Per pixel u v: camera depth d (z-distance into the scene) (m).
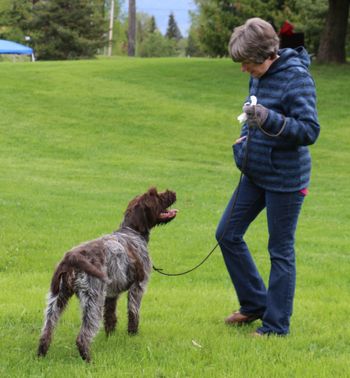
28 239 11.27
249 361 5.82
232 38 6.08
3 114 27.80
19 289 8.41
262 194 6.46
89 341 5.61
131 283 6.19
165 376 5.44
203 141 25.59
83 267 5.51
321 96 31.20
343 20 36.81
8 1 69.75
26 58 63.78
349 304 8.09
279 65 6.05
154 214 6.46
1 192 15.59
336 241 12.33
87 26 63.75
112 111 29.16
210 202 16.03
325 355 6.14
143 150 23.97
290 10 54.41
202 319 7.24
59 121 27.39
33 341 6.25
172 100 31.20
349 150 24.66
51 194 15.88
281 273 6.35
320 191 18.44
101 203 15.08
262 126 5.86
